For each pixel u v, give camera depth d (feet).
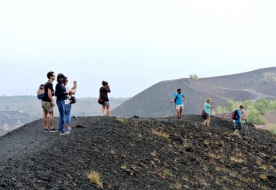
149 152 42.52
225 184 41.73
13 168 25.35
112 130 46.70
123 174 32.55
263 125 301.63
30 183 23.13
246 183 45.44
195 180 39.27
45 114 45.55
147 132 51.75
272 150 69.92
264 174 50.93
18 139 42.91
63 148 34.06
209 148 55.42
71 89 43.04
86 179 27.63
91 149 36.06
